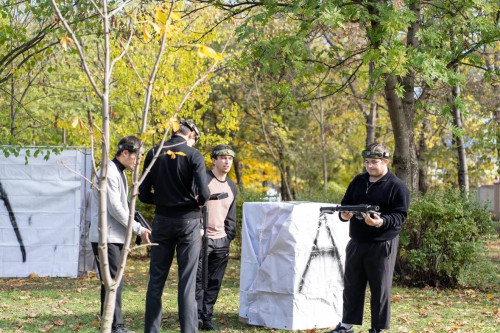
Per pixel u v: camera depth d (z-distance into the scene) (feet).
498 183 108.78
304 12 35.78
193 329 18.98
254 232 24.00
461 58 40.24
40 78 54.75
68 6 32.35
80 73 51.57
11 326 23.04
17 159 39.50
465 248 35.96
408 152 40.78
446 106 40.86
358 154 99.91
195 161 18.80
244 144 95.45
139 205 49.32
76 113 56.13
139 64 48.60
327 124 90.89
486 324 25.66
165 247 19.13
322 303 23.41
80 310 26.40
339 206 20.61
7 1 35.81
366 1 36.17
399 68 34.47
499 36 39.42
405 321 25.64
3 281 37.27
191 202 18.98
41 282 36.63
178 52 48.93
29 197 39.65
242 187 53.16
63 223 39.83
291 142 95.09
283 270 22.91
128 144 20.63
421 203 36.73
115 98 54.65
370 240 20.68
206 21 50.57
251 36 41.73
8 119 35.14
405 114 41.14
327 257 23.52
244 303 24.23
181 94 50.11
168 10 11.09
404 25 34.81
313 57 45.93
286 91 41.68
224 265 23.45
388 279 20.80
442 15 41.39
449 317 27.12
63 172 39.86
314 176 103.50
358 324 21.36
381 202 20.76
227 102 88.69
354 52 42.93
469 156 85.35
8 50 41.45
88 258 40.65
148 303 19.08
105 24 10.37
